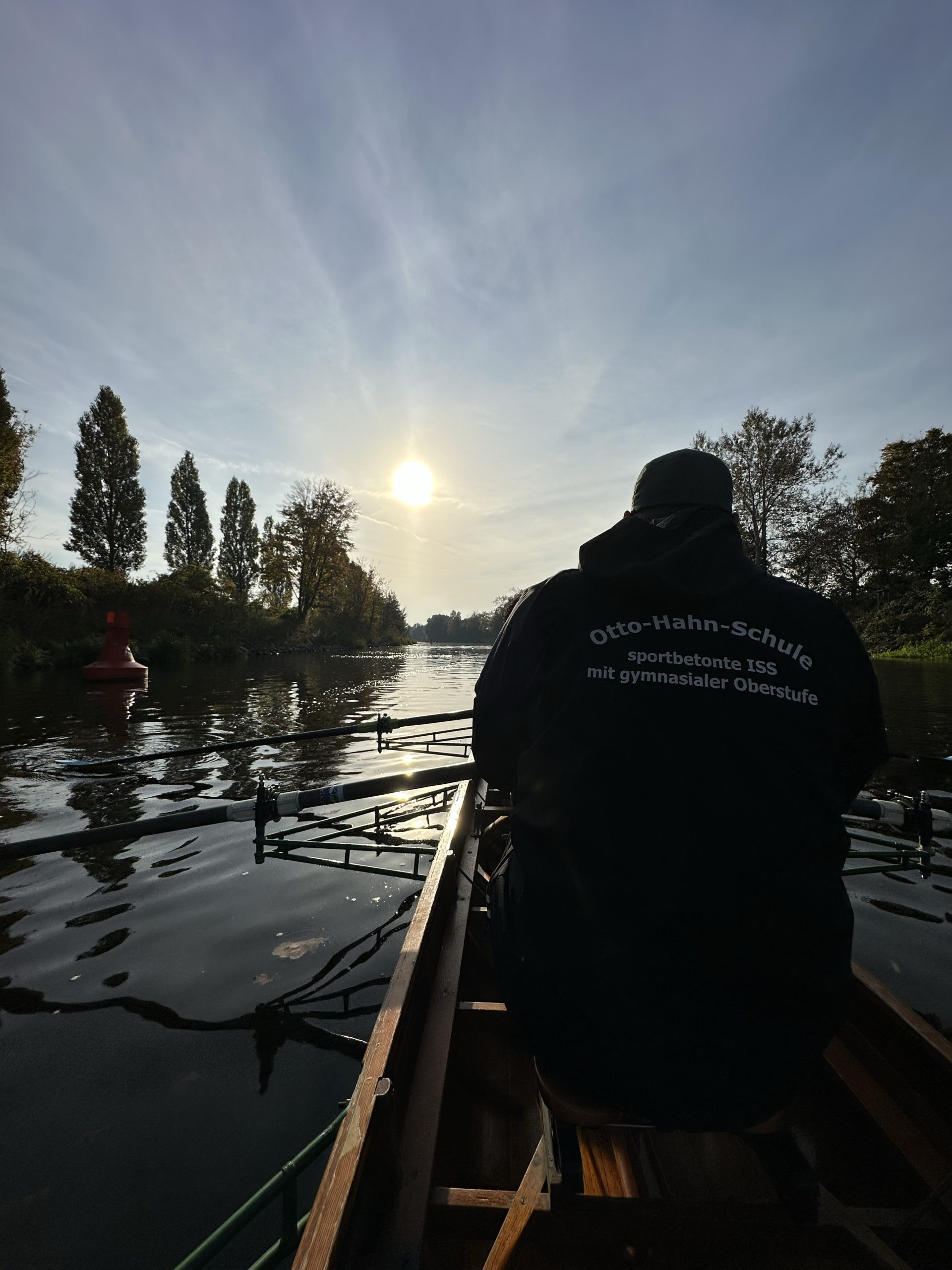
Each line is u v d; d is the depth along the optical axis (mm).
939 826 2771
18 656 19578
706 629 1054
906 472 35719
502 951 1134
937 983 3016
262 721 10695
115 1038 2484
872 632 31641
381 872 3645
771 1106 976
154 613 29906
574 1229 1208
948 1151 1545
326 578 48125
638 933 946
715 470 1280
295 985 2879
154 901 3717
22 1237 1664
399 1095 1468
